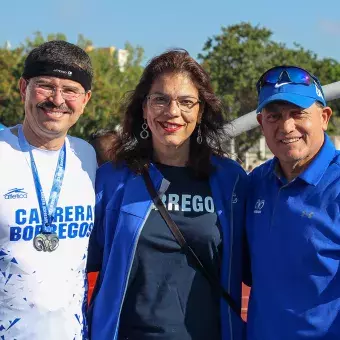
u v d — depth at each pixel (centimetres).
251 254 309
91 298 324
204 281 306
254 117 684
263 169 328
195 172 323
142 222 305
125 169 325
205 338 304
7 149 290
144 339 298
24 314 275
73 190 300
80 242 295
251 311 306
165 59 316
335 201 279
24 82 297
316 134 289
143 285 302
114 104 2309
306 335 279
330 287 276
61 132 294
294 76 289
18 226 277
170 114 309
